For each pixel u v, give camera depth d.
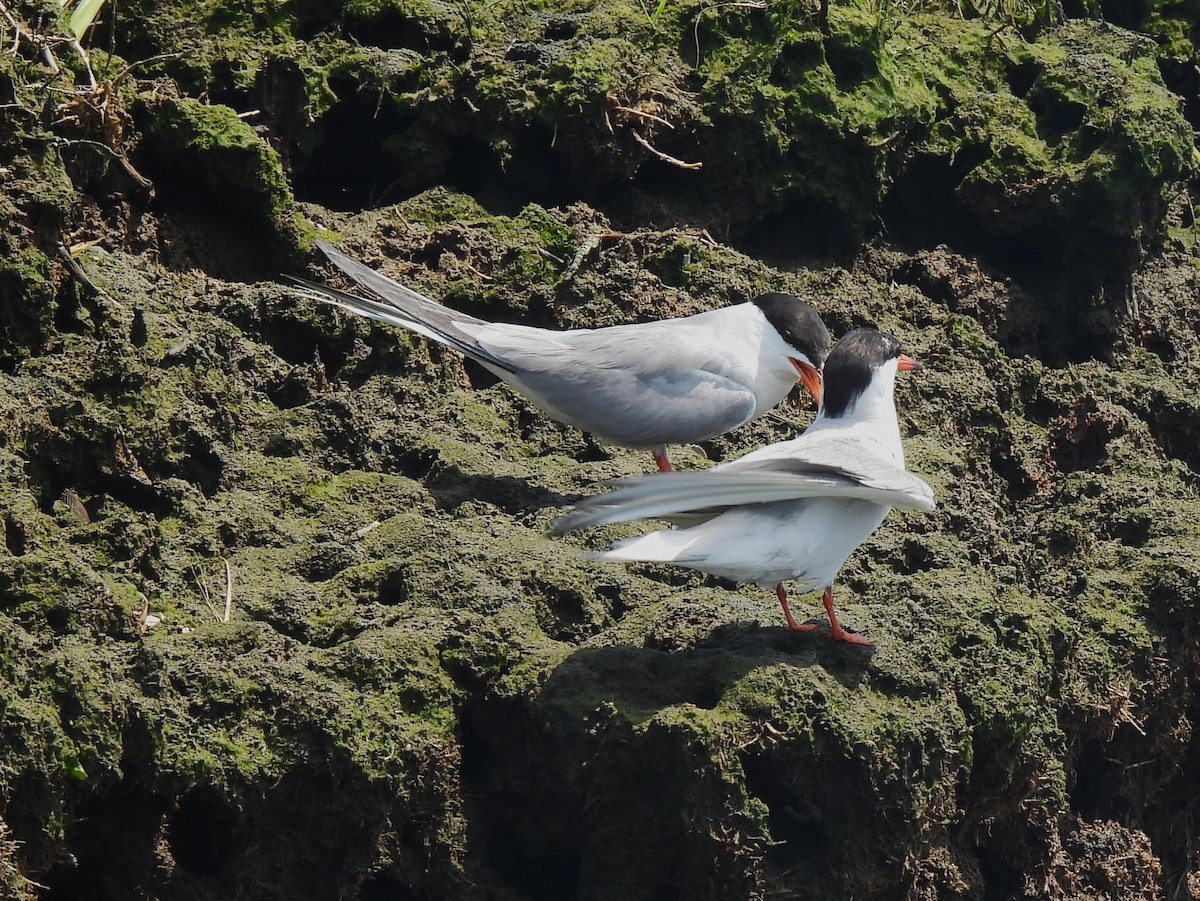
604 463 12.72
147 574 10.70
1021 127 16.69
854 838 10.05
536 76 15.36
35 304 12.09
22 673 9.15
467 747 10.50
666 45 16.09
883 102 16.22
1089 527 13.62
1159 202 16.44
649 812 9.84
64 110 13.32
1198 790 13.28
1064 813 12.09
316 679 9.84
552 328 14.12
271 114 15.11
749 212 15.88
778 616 10.83
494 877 10.32
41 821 9.01
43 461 11.22
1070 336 16.33
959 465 13.38
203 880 9.69
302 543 11.30
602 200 15.66
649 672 10.12
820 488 9.30
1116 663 12.35
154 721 9.37
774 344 13.01
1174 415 15.48
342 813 9.73
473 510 11.82
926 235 16.75
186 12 15.54
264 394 12.78
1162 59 19.19
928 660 10.63
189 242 14.27
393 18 15.81
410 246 14.59
